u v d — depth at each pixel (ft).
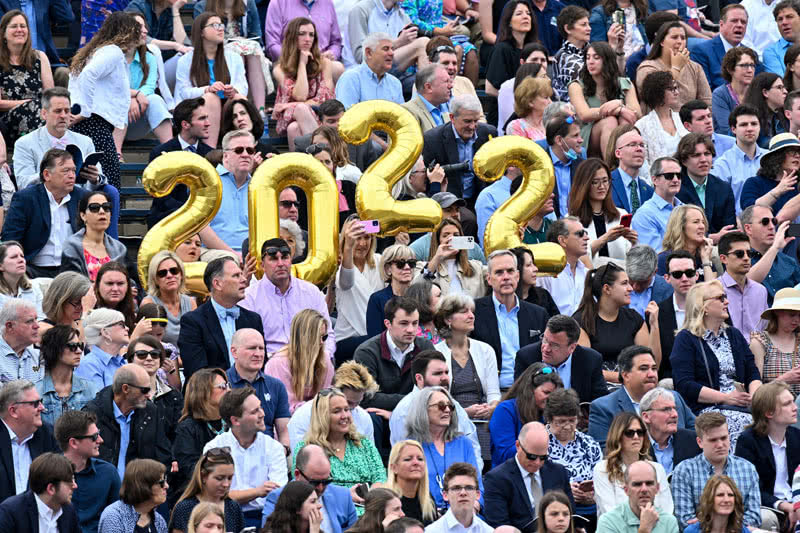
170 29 213.66
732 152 200.44
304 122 200.34
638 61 219.00
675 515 141.69
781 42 225.15
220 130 192.34
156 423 137.08
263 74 207.10
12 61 192.44
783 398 148.56
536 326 160.45
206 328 148.77
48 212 168.76
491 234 172.04
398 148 169.17
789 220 188.34
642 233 184.24
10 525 122.72
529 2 217.15
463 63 219.82
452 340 154.40
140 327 147.43
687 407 153.28
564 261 168.96
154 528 127.34
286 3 214.48
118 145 191.83
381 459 143.64
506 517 137.39
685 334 158.92
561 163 187.32
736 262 172.04
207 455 128.16
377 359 150.10
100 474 130.93
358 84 203.62
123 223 192.13
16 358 139.74
